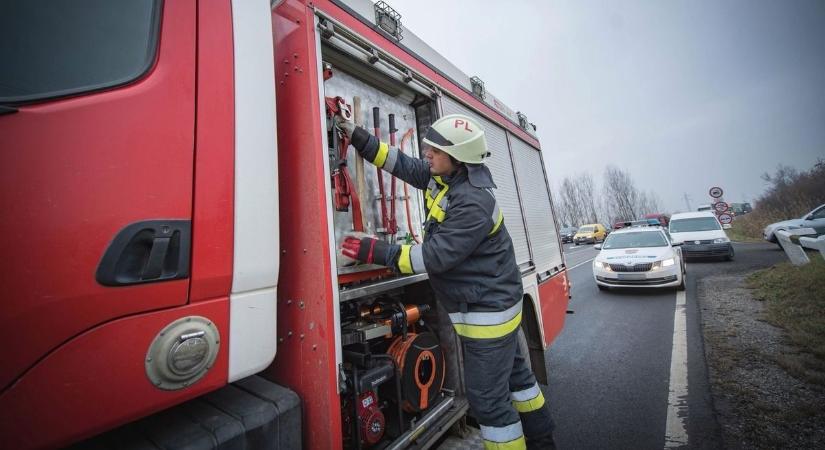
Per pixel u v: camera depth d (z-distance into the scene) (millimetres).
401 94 2211
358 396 1484
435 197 1774
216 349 1021
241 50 1191
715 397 2998
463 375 2164
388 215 1895
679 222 11242
